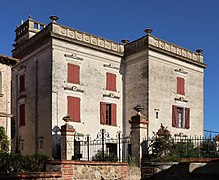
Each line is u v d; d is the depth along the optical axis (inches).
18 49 1107.3
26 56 1061.1
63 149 796.0
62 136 804.0
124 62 1114.1
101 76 1040.2
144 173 576.7
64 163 445.7
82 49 1002.1
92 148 962.7
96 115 1005.2
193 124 1167.6
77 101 963.3
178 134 1087.6
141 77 1045.8
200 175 559.8
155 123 1023.0
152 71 1039.6
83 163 472.7
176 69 1125.7
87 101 989.2
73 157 795.4
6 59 783.1
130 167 557.6
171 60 1109.7
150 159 585.3
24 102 1035.3
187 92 1162.0
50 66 929.5
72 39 969.5
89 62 1015.0
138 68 1061.1
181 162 570.6
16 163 448.8
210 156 615.2
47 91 932.6
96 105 1010.7
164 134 635.5
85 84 993.5
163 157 587.2
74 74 970.7
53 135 891.4
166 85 1082.1
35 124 966.4
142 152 596.7
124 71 1111.0
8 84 788.6
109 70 1066.1
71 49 974.4
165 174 565.3
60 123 915.4
